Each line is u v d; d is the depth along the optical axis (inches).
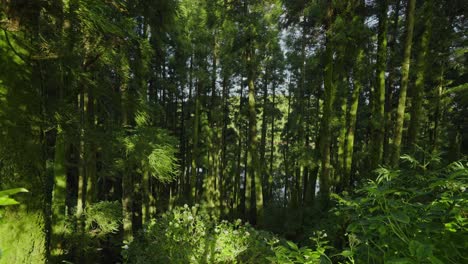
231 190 933.8
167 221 190.1
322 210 350.9
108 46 150.7
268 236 193.3
